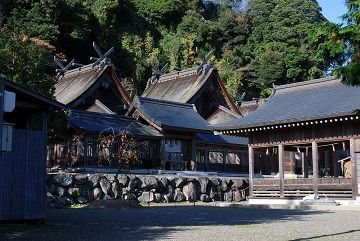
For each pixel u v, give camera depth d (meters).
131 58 63.50
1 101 11.36
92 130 27.70
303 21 69.81
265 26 71.25
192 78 44.91
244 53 71.38
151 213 17.38
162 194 25.05
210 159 36.03
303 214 17.55
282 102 26.48
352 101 22.08
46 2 51.22
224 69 67.25
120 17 68.31
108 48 62.00
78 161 27.56
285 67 64.81
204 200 26.56
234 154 37.31
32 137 12.49
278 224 13.16
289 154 38.00
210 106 44.44
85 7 60.31
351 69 8.03
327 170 36.81
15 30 28.66
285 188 24.28
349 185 21.89
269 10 74.25
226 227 12.18
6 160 11.84
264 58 65.19
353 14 8.13
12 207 11.86
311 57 63.66
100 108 36.81
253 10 75.56
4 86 11.49
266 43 70.06
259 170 38.00
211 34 71.12
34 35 47.50
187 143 33.47
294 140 24.11
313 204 21.80
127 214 16.72
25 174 12.23
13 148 12.02
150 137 30.75
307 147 26.61
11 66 22.00
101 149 27.83
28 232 10.72
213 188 27.31
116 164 27.48
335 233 10.74
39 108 12.93
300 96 26.30
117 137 28.61
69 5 56.19
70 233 10.54
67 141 28.09
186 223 13.38
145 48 67.50
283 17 70.94
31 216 12.27
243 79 66.38
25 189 12.20
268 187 24.97
